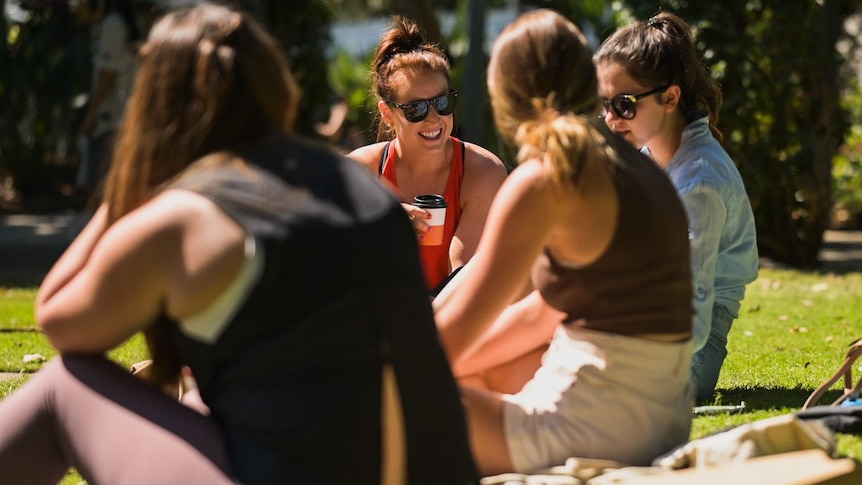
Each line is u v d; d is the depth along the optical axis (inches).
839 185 1301.7
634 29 400.8
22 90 1418.6
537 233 269.7
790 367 524.4
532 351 322.3
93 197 273.9
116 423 242.1
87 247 251.8
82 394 246.8
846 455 314.5
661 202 275.1
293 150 242.7
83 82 1396.4
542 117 277.1
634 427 278.4
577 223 267.7
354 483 229.9
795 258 1003.3
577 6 1598.2
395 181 449.4
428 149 439.8
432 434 239.5
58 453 255.0
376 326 230.8
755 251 433.1
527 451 279.4
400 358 233.9
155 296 235.9
